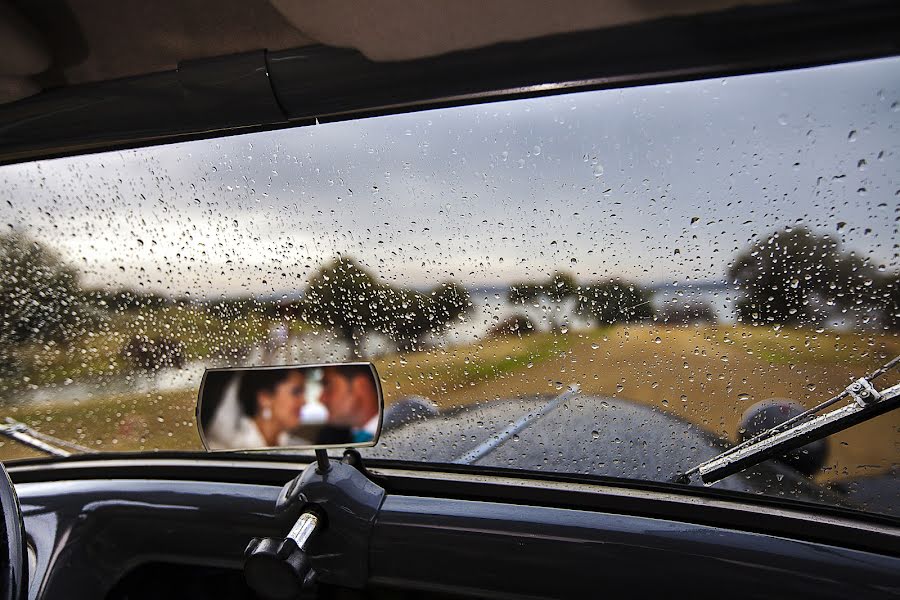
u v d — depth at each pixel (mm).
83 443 1480
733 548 1065
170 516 1271
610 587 1071
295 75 973
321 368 983
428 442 1321
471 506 1180
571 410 1255
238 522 1238
